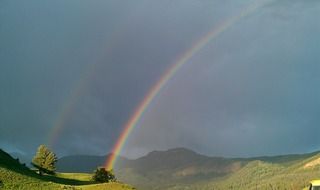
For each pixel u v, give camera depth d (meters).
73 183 172.12
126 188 152.88
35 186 124.38
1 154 174.00
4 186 114.75
